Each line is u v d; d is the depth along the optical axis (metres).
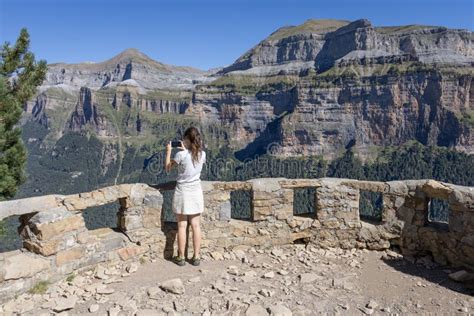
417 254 7.54
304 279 6.44
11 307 5.25
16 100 12.84
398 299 5.80
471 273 6.50
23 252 6.09
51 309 5.27
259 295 5.78
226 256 7.54
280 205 8.04
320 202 8.05
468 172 138.88
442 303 5.65
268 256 7.66
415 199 7.58
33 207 5.92
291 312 5.27
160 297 5.66
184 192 6.72
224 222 7.86
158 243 7.41
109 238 6.85
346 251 7.90
